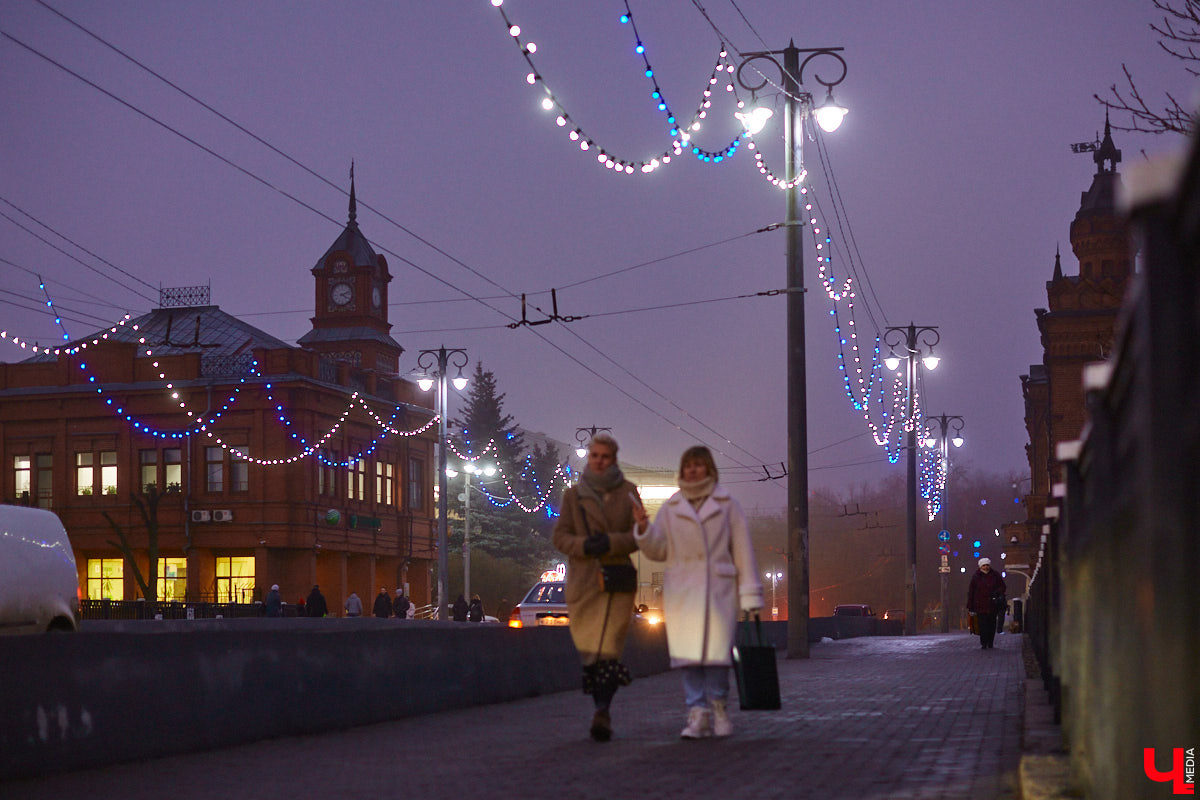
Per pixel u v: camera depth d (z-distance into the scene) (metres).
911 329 54.81
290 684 10.83
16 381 65.06
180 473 62.66
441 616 47.59
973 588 29.22
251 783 7.86
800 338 26.02
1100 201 54.91
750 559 9.48
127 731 9.07
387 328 76.94
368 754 9.34
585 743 9.68
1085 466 5.72
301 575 62.00
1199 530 2.71
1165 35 14.83
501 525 100.75
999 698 13.55
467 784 7.55
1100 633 4.81
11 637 8.24
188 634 9.80
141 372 63.78
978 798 6.72
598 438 9.98
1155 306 2.76
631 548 9.82
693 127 20.56
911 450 54.22
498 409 112.81
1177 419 2.73
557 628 16.30
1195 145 2.23
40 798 7.38
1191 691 2.72
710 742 9.45
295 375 62.00
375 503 68.88
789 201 26.25
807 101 26.16
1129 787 3.72
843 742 9.36
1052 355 49.38
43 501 64.31
